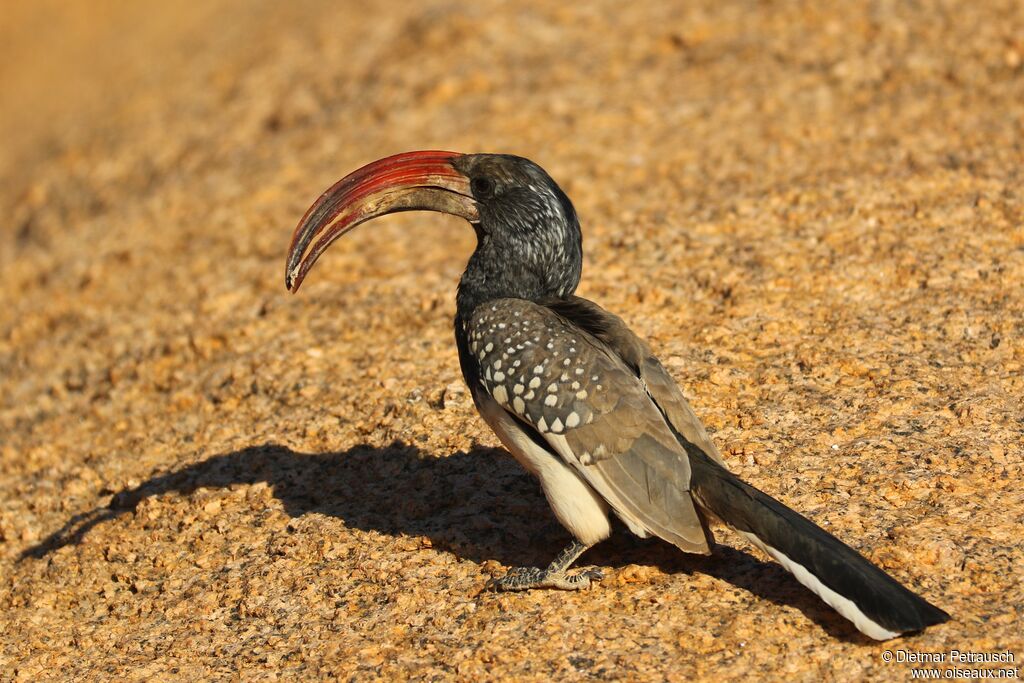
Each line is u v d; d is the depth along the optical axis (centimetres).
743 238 1778
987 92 2123
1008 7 2356
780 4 2586
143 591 1272
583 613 1082
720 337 1531
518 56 2638
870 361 1437
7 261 2444
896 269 1630
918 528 1112
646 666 998
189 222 2289
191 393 1684
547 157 2191
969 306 1528
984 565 1059
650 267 1736
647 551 1159
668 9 2712
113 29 4391
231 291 1942
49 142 3322
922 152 1952
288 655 1103
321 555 1252
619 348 1124
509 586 1123
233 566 1270
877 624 938
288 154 2488
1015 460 1216
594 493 1090
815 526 995
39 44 4509
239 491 1406
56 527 1462
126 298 2055
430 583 1174
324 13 3344
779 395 1395
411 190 1212
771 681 962
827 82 2264
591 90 2420
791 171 1975
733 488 1023
